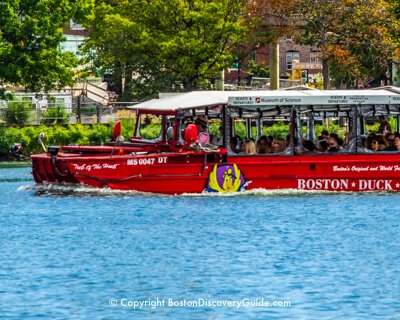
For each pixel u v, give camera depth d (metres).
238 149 83.19
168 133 85.38
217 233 70.69
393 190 84.44
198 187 83.19
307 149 83.44
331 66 164.00
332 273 59.28
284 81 194.00
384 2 151.12
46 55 142.12
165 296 54.53
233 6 152.25
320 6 148.12
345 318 50.66
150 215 76.88
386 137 84.25
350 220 74.94
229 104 82.31
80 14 145.88
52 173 84.38
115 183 83.50
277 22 150.12
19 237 70.12
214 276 58.69
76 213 78.38
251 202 81.56
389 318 50.69
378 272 59.47
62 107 143.75
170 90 155.12
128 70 158.62
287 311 51.81
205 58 152.38
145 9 152.88
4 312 51.75
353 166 83.62
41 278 58.38
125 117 143.88
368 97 83.19
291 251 65.12
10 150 132.00
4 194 88.62
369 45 148.12
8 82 143.50
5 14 140.00
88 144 134.75
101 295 54.91
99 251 65.31
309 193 83.44
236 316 51.09
